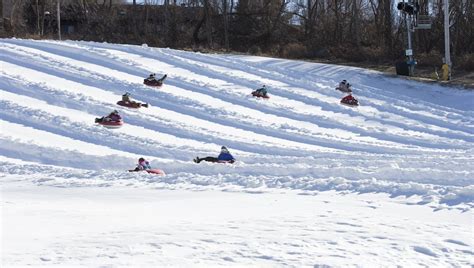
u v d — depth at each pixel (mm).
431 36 75250
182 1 92938
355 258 9969
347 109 40969
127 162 24250
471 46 73688
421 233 11992
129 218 13188
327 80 49625
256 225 12344
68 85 37250
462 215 13984
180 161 23953
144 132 30359
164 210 14367
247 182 19094
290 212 14016
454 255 10453
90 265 8891
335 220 13031
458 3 74625
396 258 10102
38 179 19953
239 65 50125
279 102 41219
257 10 89250
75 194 17266
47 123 29547
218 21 87875
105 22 89188
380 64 63812
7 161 23500
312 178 19594
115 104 34562
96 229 11820
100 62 44125
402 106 43938
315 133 33344
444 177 19125
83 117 31812
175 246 10328
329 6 92250
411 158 24750
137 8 93375
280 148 28594
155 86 39625
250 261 9531
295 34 89188
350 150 30062
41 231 11570
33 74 38312
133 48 50312
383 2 79750
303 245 10672
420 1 77562
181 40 83625
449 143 32625
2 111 30422
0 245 10195
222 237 11117
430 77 56031
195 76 44781
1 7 93500
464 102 46531
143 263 9125
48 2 93250
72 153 24984
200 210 14336
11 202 15672
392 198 16156
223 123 34219
